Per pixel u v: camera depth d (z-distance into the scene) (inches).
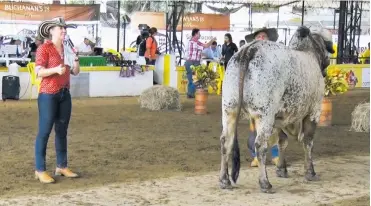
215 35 1291.8
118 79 812.6
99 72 798.5
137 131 502.6
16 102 710.5
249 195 294.4
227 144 298.5
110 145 433.4
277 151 360.2
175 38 1050.7
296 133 331.0
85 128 515.2
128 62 823.1
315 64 318.3
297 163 377.4
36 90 751.1
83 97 783.7
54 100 313.4
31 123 540.7
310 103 315.3
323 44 331.9
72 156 389.7
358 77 1033.5
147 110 652.7
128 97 796.0
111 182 319.9
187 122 564.4
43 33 310.3
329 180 331.0
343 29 1107.3
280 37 1446.9
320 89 321.4
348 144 456.1
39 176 317.7
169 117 600.1
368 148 440.1
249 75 284.4
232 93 288.2
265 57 286.5
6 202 277.1
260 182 298.5
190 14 1258.0
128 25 1360.7
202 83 628.7
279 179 331.0
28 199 283.1
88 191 299.7
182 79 881.5
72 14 1017.5
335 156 406.6
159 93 656.4
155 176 335.6
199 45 778.8
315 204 280.2
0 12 975.0
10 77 725.9
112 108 667.4
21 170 346.0
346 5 1135.0
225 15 1286.9
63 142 328.2
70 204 275.4
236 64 289.3
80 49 864.3
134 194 295.1
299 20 1528.1
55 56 310.3
